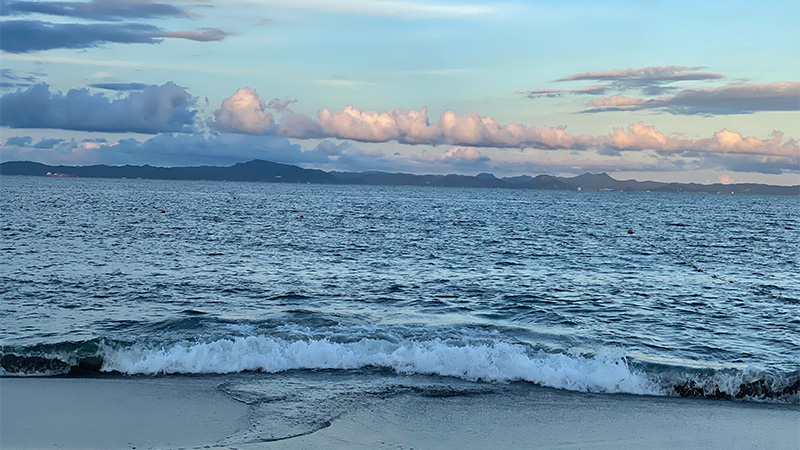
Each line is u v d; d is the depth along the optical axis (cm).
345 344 1470
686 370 1346
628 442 1035
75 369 1352
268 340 1462
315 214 7769
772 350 1648
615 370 1355
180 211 7556
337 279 2667
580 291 2506
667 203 18338
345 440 1000
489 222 6975
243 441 981
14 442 969
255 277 2653
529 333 1734
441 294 2369
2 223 4869
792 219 9319
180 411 1116
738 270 3316
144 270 2742
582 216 9025
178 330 1650
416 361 1399
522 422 1116
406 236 4894
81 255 3170
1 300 2008
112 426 1041
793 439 1063
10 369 1331
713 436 1070
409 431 1054
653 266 3397
